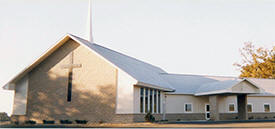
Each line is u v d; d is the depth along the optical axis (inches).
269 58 2285.9
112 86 984.9
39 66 1105.4
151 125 876.6
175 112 1391.5
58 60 1083.3
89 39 1189.1
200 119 1440.7
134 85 971.9
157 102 1186.6
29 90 1104.8
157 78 1320.1
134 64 1259.8
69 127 819.4
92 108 1002.7
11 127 839.7
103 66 1010.1
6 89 1106.7
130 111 951.0
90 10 1222.9
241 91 1280.8
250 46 2348.7
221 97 1473.9
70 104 1038.4
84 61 1042.1
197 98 1459.2
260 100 1573.6
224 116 1462.8
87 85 1023.6
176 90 1424.7
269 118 1572.3
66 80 1059.3
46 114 1066.7
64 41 1069.1
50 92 1074.7
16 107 1112.2
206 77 1617.9
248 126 837.8
